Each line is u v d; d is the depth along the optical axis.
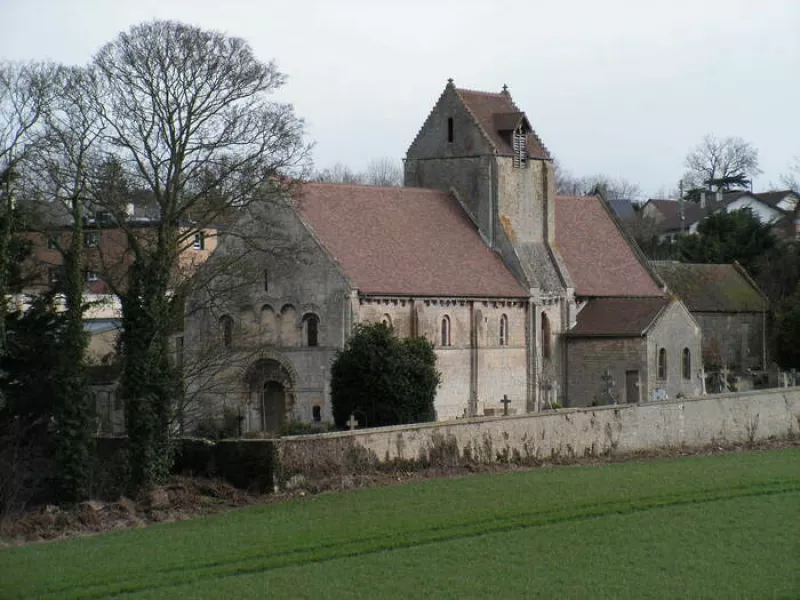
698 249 152.00
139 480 64.62
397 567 49.94
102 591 46.91
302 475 64.19
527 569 49.75
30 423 72.12
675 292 129.25
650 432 81.12
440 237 102.38
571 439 76.75
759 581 48.50
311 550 52.44
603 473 70.69
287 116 83.69
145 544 53.97
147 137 75.88
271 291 93.06
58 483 63.72
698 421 83.88
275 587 47.22
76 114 75.31
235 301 89.94
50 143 74.00
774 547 53.53
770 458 78.19
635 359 103.69
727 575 49.28
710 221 154.62
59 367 64.75
